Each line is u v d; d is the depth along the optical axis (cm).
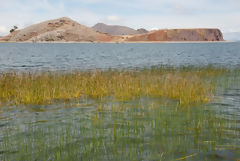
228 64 2848
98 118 816
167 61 3625
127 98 1138
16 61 3712
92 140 615
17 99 1102
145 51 7650
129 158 512
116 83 1340
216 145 573
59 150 558
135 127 710
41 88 1192
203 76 1806
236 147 562
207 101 1038
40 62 3544
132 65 2986
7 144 596
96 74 1565
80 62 3550
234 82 1550
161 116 812
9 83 1282
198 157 514
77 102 1080
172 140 604
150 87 1259
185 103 995
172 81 1292
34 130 702
